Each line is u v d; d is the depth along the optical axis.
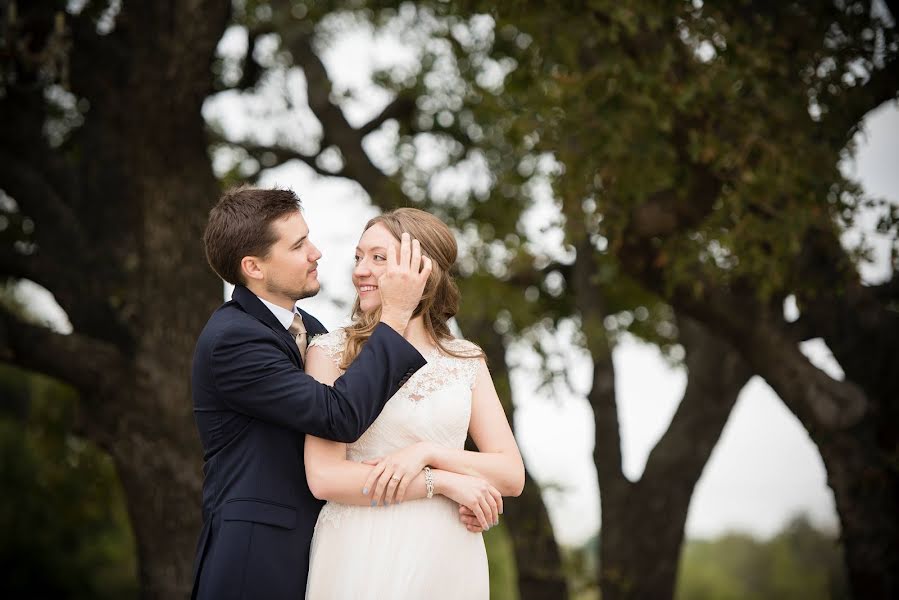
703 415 7.36
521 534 7.57
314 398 2.56
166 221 5.57
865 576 5.54
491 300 6.97
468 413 2.82
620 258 5.30
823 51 4.82
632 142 4.62
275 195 2.91
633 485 7.47
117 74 5.58
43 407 8.47
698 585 32.38
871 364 5.64
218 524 2.69
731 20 4.69
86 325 5.64
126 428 5.52
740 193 4.64
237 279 2.89
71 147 7.05
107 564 17.52
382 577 2.64
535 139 5.14
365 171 7.35
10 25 5.20
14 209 6.95
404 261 2.72
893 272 6.06
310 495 2.74
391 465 2.63
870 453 5.49
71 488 8.62
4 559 16.31
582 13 4.79
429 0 6.99
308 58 7.39
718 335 5.56
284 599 2.62
